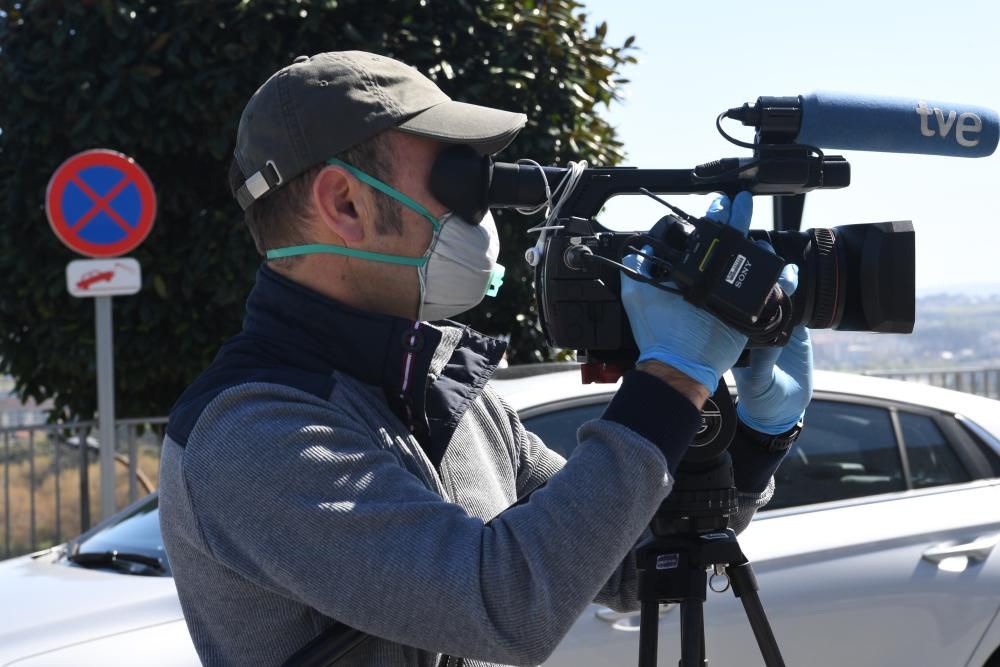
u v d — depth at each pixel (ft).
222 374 4.17
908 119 4.63
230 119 16.83
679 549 5.02
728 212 4.51
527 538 3.73
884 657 9.98
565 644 9.38
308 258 4.36
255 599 4.04
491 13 18.08
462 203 4.35
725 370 4.23
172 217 17.87
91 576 10.27
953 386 29.84
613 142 20.80
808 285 4.81
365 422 4.15
